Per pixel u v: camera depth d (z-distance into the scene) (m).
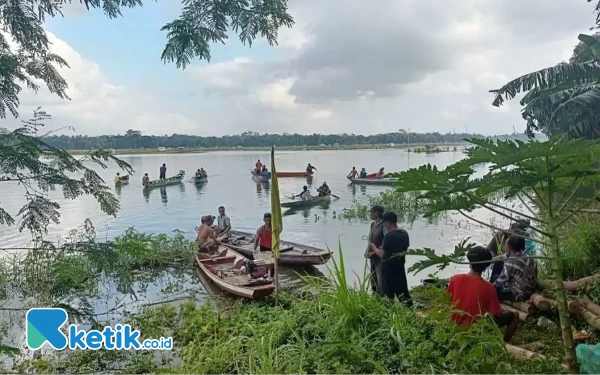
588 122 8.03
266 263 9.52
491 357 3.62
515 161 2.57
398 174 2.80
